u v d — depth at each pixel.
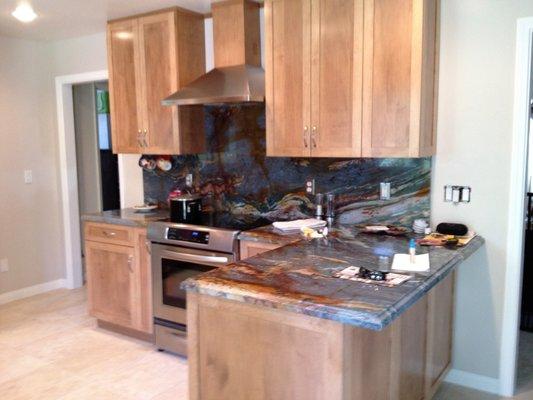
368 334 1.86
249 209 3.71
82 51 4.43
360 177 3.19
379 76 2.75
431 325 2.58
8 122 4.46
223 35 3.50
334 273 2.06
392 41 2.69
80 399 2.82
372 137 2.81
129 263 3.56
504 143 2.73
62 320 4.06
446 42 2.83
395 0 2.66
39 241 4.78
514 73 2.67
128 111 3.89
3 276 4.50
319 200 3.29
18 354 3.41
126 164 4.41
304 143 3.05
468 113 2.81
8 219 4.51
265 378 1.85
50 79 4.74
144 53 3.71
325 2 2.89
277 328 1.80
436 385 2.75
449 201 2.91
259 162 3.62
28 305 4.43
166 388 2.95
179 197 3.56
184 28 3.61
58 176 4.87
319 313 1.65
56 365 3.25
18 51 4.49
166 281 3.34
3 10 3.53
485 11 2.71
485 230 2.83
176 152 3.66
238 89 3.14
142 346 3.54
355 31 2.80
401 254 2.39
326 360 1.69
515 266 2.77
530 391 2.90
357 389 1.80
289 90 3.07
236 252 3.04
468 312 2.94
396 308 1.65
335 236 2.86
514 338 2.83
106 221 3.65
